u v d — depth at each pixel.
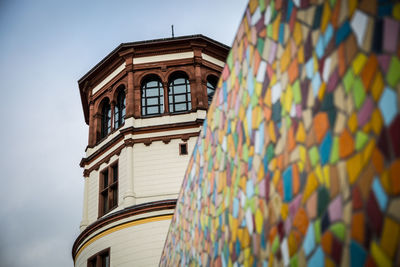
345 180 2.33
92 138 27.72
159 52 26.44
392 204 1.98
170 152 24.66
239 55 4.28
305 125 2.79
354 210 2.24
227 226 4.43
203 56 26.61
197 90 25.58
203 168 5.69
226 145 4.61
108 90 27.45
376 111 2.11
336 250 2.37
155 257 22.44
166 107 25.42
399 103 1.97
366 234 2.14
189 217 6.55
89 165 27.39
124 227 23.36
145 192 24.03
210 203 5.21
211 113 5.41
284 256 3.02
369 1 2.19
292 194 2.93
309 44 2.79
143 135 25.03
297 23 2.98
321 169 2.57
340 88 2.41
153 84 26.38
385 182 2.03
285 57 3.15
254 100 3.76
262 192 3.48
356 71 2.28
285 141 3.08
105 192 26.19
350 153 2.29
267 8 3.57
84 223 26.09
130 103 25.53
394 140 1.98
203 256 5.43
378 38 2.11
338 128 2.42
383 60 2.07
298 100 2.90
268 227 3.33
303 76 2.85
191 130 24.84
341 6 2.44
